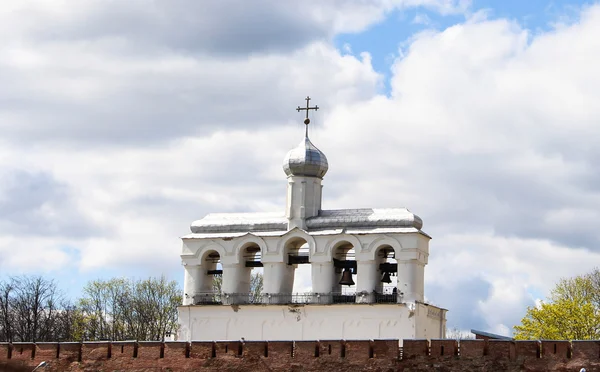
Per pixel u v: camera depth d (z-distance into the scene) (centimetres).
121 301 17262
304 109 11981
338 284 11519
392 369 9719
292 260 11531
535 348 9425
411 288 11031
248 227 11675
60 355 10550
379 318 10938
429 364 9644
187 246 11756
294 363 9956
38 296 16025
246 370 10062
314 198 11644
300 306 11150
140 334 16875
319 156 11675
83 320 16725
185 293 11706
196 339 11431
